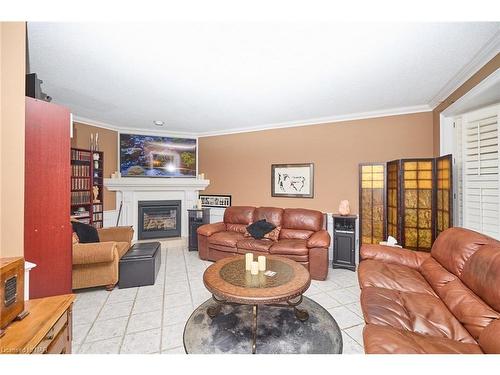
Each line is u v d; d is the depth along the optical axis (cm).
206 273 219
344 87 280
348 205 369
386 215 339
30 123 174
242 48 198
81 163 385
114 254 274
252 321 212
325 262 308
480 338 118
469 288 159
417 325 142
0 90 125
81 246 262
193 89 286
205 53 206
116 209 464
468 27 170
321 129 415
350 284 297
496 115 239
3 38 128
